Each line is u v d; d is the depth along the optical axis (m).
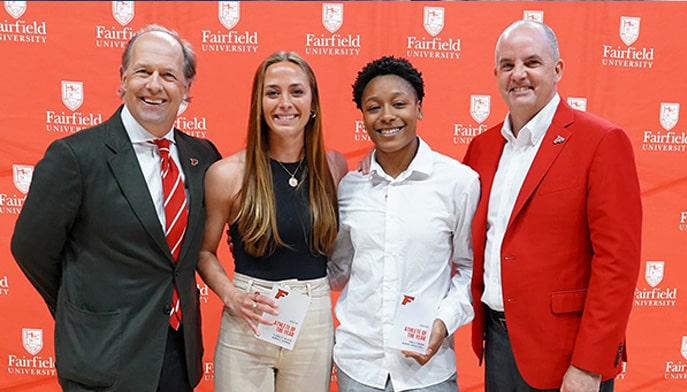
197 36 2.63
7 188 2.68
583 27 2.69
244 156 1.88
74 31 2.60
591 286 1.60
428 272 1.78
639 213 1.60
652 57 2.72
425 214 1.77
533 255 1.67
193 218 1.72
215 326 2.86
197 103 2.67
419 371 1.77
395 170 1.85
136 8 2.61
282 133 1.79
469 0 2.67
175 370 1.76
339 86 2.69
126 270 1.64
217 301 2.85
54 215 1.59
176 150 1.81
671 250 2.81
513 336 1.72
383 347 1.76
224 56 2.65
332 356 1.89
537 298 1.67
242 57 2.66
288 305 1.77
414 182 1.81
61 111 2.64
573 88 2.72
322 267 1.89
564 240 1.65
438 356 1.80
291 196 1.83
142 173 1.65
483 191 1.84
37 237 1.62
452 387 1.82
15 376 2.80
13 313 2.76
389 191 1.80
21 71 2.61
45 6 2.58
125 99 1.70
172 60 1.68
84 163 1.59
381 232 1.78
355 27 2.66
